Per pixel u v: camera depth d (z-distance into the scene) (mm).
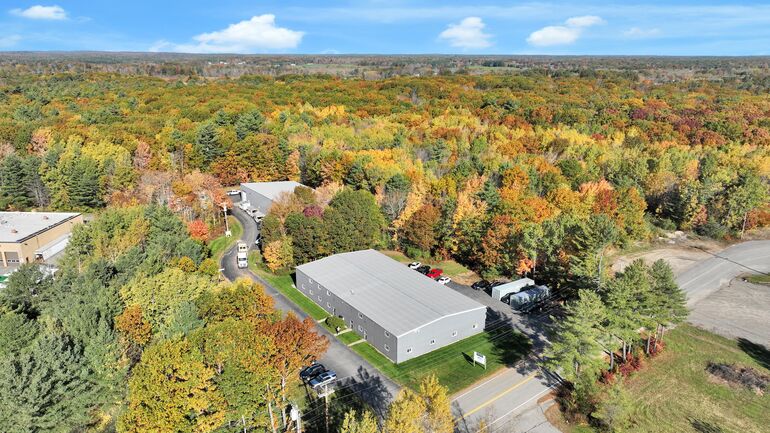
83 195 97250
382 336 49500
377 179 94625
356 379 45344
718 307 60875
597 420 39906
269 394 34375
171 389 30859
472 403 42188
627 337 44344
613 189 85375
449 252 76312
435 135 128375
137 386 31359
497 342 52156
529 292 60375
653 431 39375
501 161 102625
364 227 74875
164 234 64250
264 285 66750
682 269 73125
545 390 44000
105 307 44969
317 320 57031
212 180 96938
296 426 38188
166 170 103812
